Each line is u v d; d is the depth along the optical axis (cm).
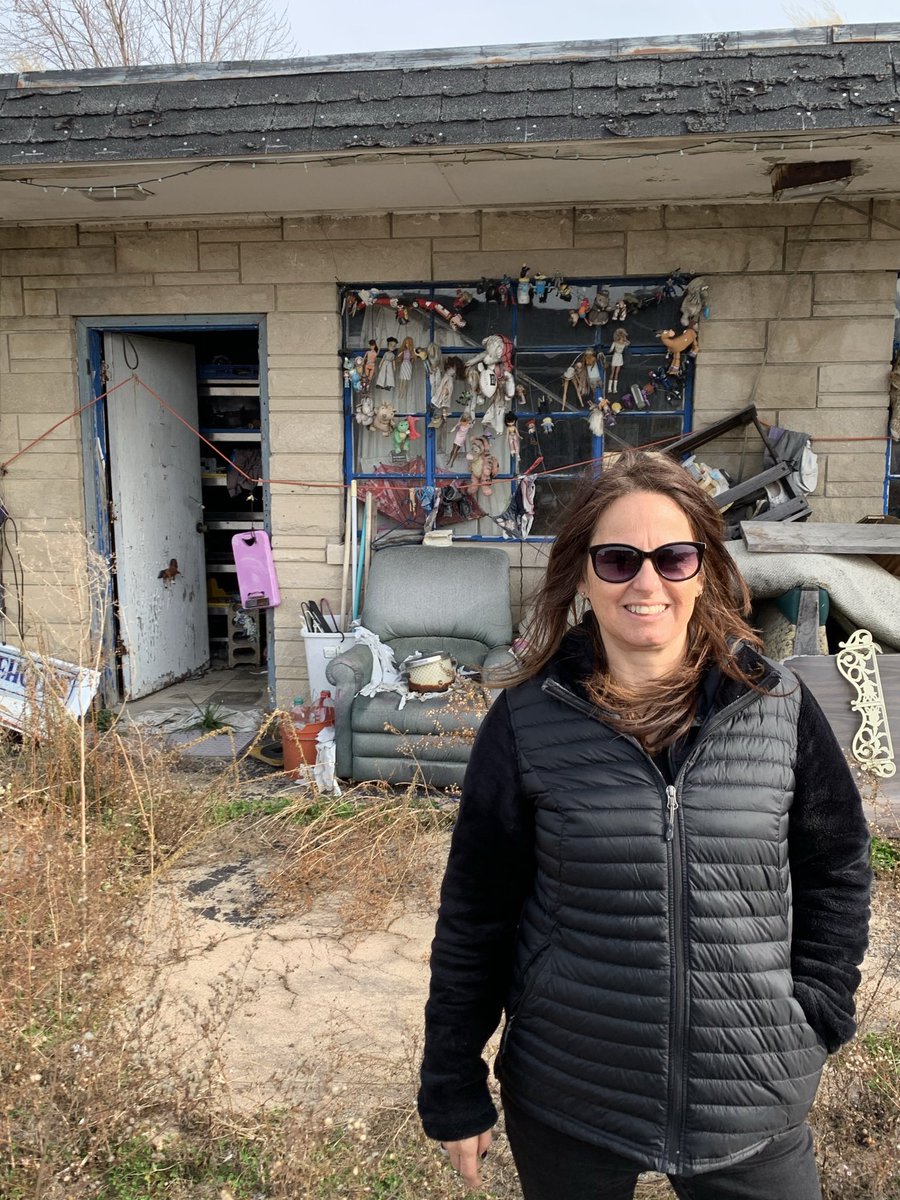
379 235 518
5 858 279
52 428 554
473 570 511
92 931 254
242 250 528
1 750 411
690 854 131
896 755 396
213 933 328
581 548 147
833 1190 205
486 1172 217
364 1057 254
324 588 549
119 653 580
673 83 380
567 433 531
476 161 418
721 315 502
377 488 549
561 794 136
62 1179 208
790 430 500
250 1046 264
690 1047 129
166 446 641
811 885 141
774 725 137
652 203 496
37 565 565
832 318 496
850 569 414
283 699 557
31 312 547
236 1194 210
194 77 415
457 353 534
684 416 521
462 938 145
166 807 395
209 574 750
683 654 143
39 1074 217
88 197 478
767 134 373
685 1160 129
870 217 484
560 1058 135
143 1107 228
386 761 444
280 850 393
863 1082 231
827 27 380
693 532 143
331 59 408
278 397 538
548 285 508
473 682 447
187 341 671
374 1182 212
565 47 396
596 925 133
